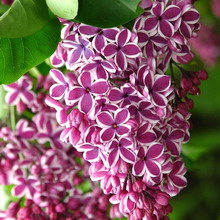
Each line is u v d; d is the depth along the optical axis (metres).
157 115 0.52
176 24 0.54
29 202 0.65
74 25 0.54
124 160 0.51
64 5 0.52
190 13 0.55
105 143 0.51
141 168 0.52
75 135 0.52
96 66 0.52
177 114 0.55
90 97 0.52
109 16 0.54
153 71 0.53
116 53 0.52
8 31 0.52
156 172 0.52
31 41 0.55
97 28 0.53
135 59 0.53
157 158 0.52
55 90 0.53
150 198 0.54
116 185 0.52
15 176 0.65
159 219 0.54
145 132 0.52
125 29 0.52
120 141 0.51
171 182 0.55
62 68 0.61
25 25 0.53
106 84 0.51
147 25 0.54
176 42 0.54
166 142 0.54
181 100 0.57
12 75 0.55
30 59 0.56
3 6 0.62
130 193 0.52
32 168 0.65
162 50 0.55
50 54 0.56
